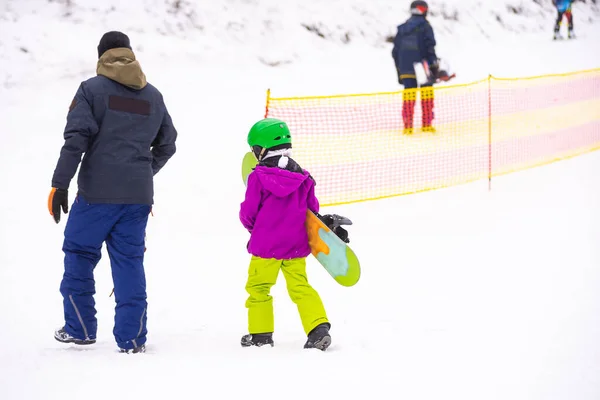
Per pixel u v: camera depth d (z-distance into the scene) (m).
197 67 26.19
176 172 16.81
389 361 7.26
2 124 20.09
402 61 21.41
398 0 34.97
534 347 7.60
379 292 10.47
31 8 26.03
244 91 24.16
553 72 30.48
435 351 7.61
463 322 8.82
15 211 14.45
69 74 23.86
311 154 18.19
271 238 8.00
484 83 27.75
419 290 10.47
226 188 16.11
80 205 7.75
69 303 7.90
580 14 42.12
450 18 36.22
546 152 19.53
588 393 6.25
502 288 10.29
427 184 16.83
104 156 7.68
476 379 6.63
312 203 8.24
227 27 28.91
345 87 25.94
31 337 8.70
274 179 7.95
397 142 20.08
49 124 20.19
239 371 6.88
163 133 8.27
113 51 7.81
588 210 14.78
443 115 23.30
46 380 6.50
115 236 7.89
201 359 7.36
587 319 8.59
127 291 7.82
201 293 10.74
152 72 25.00
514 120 22.83
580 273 10.80
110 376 6.64
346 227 14.01
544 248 12.33
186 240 13.23
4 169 16.86
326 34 31.05
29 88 22.83
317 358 7.38
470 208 15.20
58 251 12.62
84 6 26.77
